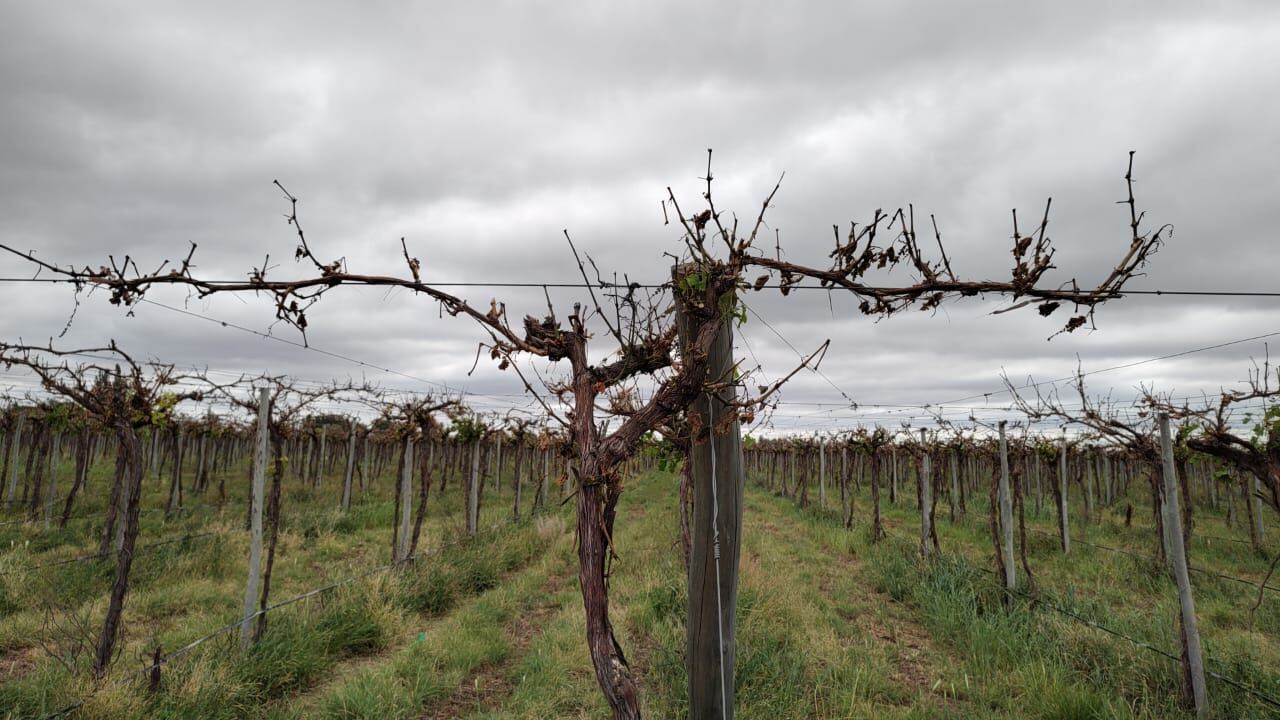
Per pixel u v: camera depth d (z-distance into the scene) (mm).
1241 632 6652
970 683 5406
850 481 21438
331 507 14836
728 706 2881
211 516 12867
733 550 2885
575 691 5070
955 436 13523
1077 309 2566
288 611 6383
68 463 22359
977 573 8367
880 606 7781
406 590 7445
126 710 4195
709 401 2861
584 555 2484
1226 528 13359
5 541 9625
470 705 5059
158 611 7059
